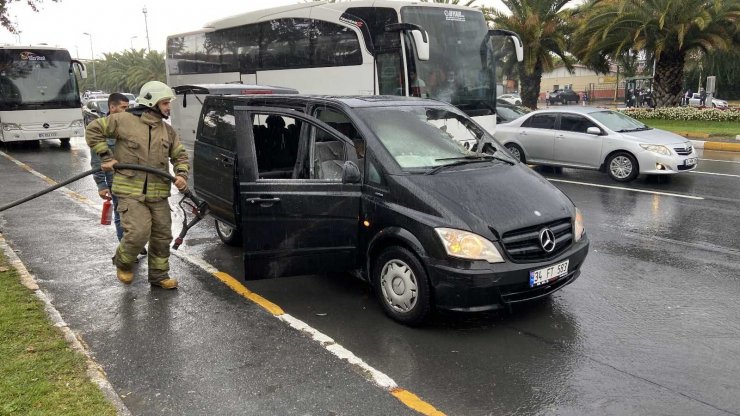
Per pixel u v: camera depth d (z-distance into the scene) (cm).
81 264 619
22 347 400
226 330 458
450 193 451
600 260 636
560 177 1191
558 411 347
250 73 1358
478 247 424
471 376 387
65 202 927
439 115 557
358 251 492
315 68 1171
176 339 442
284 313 493
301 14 1193
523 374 389
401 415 341
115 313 492
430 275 436
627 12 2012
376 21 1041
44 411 323
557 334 450
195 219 552
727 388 371
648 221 805
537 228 450
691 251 665
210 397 360
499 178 486
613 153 1121
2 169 1318
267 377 384
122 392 366
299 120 555
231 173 589
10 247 667
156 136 505
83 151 1734
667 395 363
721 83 4322
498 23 2280
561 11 2261
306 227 495
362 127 497
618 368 397
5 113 1717
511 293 434
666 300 518
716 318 479
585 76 5906
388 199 464
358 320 479
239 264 627
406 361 408
